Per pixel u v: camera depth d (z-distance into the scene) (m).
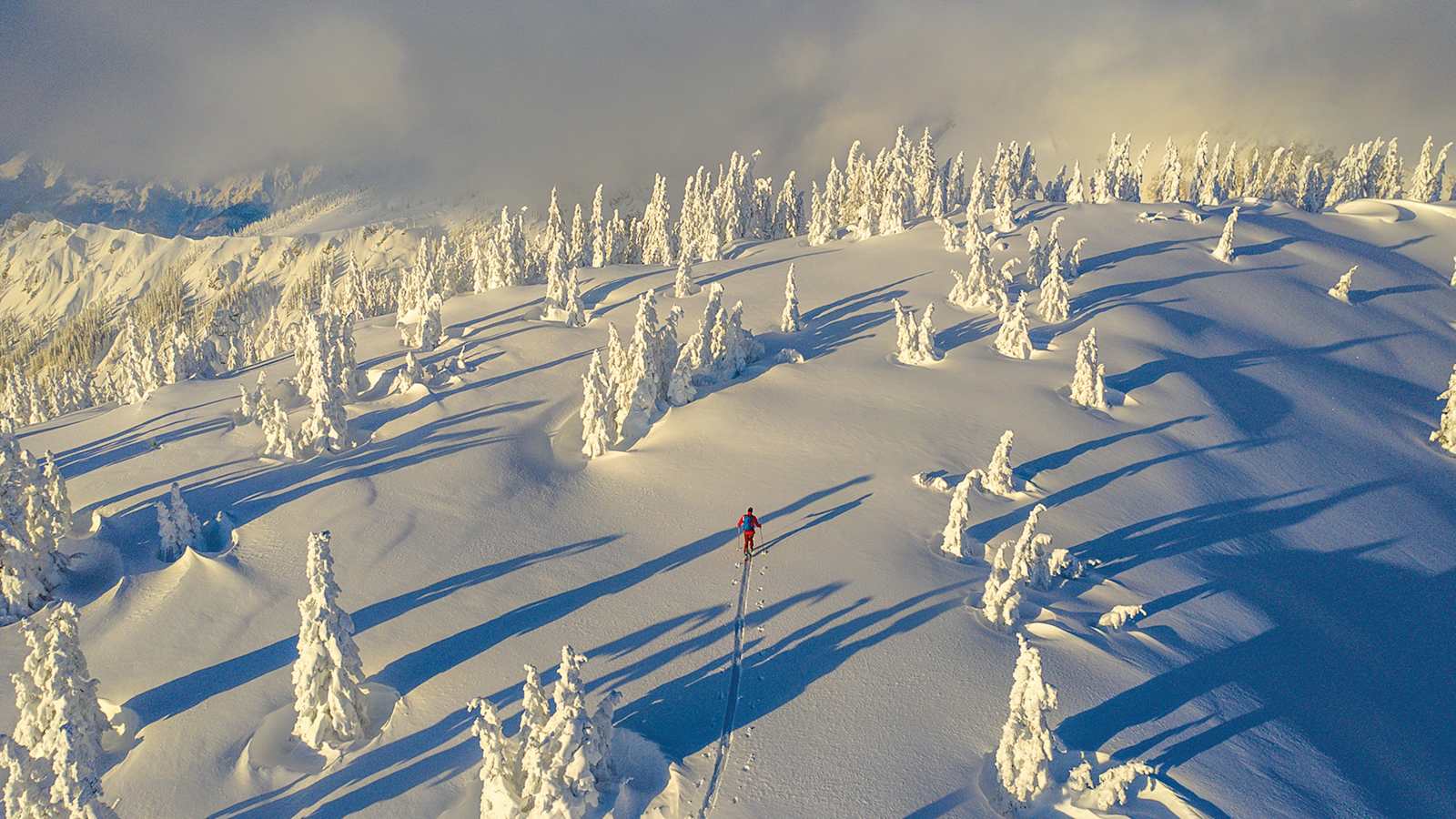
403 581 30.45
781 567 29.58
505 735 21.70
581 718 18.56
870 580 28.16
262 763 22.17
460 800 19.97
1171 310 65.75
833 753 20.20
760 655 24.47
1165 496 37.06
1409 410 55.31
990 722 21.17
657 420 44.41
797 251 92.44
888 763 19.81
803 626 25.77
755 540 31.91
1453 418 48.62
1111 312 62.25
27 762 19.53
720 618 26.62
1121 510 35.41
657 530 33.59
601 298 74.81
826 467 38.19
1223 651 25.53
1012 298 66.00
